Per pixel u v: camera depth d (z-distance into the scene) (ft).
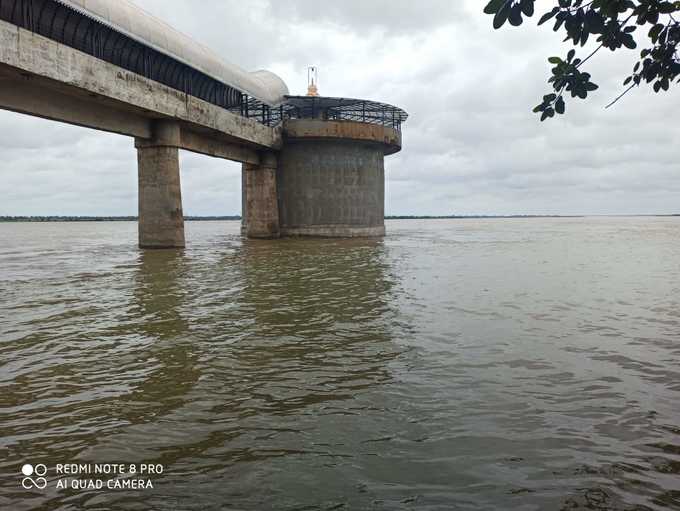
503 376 19.80
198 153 99.14
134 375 20.04
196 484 11.86
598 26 10.82
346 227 128.77
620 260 71.15
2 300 37.50
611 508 10.73
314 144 124.36
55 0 59.93
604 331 27.73
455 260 70.13
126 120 78.79
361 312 32.91
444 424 15.17
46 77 56.24
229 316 31.53
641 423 15.20
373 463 12.78
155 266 61.57
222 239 134.82
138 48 79.15
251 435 14.48
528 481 11.85
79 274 53.88
